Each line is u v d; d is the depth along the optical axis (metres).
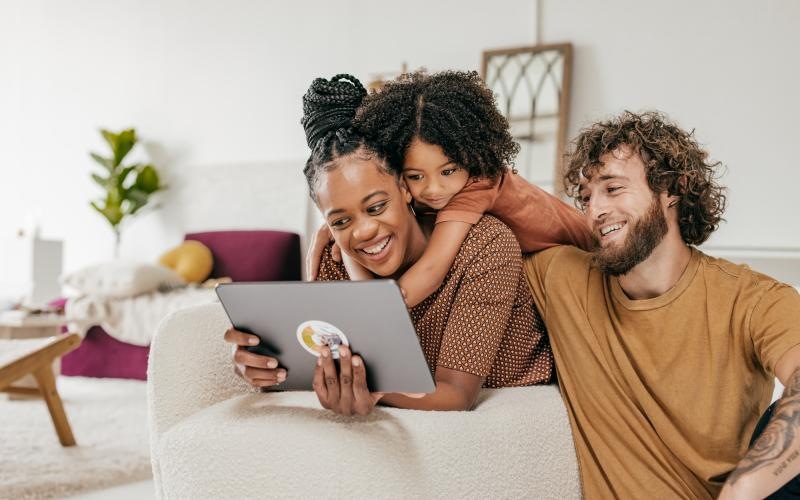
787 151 3.58
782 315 1.00
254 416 0.92
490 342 1.12
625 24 3.93
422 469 0.89
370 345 0.89
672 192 1.10
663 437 1.09
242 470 0.87
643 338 1.11
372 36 4.70
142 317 3.78
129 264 3.94
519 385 1.27
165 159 5.41
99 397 3.54
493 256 1.17
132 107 5.57
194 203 5.19
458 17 4.40
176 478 0.90
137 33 5.58
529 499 1.03
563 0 4.09
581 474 1.14
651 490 1.09
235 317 0.96
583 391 1.16
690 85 3.78
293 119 4.98
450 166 1.18
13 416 3.16
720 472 1.05
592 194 1.13
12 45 6.07
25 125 6.01
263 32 5.10
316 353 0.94
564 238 1.40
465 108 1.19
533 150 4.05
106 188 5.24
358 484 0.85
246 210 4.95
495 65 4.21
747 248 3.56
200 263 4.46
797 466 0.88
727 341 1.05
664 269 1.11
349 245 1.14
